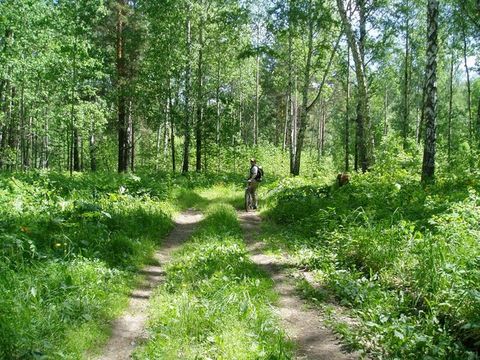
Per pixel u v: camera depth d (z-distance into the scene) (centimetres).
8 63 2181
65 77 2219
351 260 787
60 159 4125
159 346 500
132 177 1741
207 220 1209
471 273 550
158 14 2472
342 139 4328
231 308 585
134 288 714
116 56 2500
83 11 2211
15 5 2062
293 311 627
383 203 1097
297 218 1231
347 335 534
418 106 4266
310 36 2380
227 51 3092
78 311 570
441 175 1411
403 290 643
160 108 2733
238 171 3278
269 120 5528
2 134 2948
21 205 979
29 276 602
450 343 483
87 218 976
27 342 467
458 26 2836
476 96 4806
